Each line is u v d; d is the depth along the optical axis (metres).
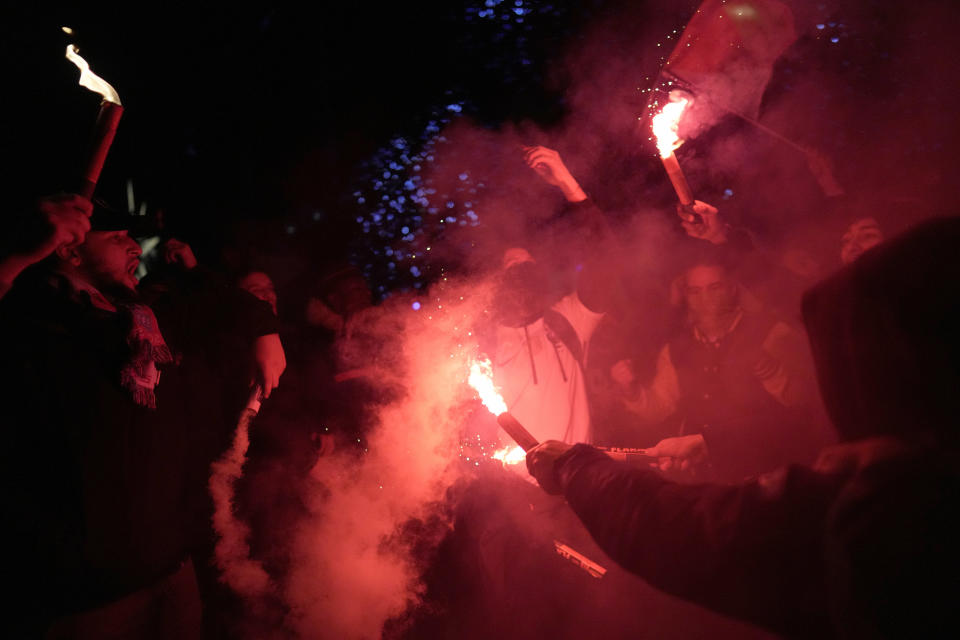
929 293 0.82
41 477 1.65
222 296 2.56
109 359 1.72
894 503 0.75
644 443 3.07
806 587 0.82
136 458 1.76
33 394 1.64
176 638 1.88
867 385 0.85
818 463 0.88
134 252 1.97
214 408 2.19
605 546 1.00
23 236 1.57
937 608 0.70
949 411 0.80
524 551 2.63
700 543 0.89
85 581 1.67
